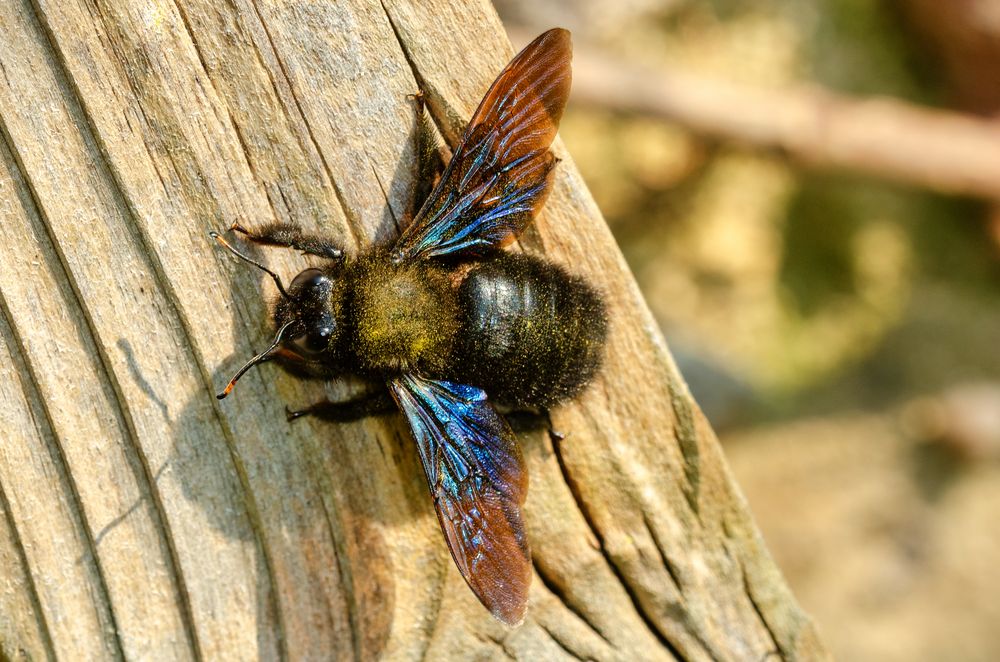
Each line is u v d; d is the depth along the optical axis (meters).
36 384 0.23
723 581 0.24
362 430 0.24
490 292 0.24
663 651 0.24
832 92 0.37
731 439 0.35
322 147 0.23
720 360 0.34
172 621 0.23
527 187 0.24
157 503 0.23
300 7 0.23
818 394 0.35
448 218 0.24
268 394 0.23
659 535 0.24
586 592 0.24
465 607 0.24
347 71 0.24
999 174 0.33
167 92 0.23
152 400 0.23
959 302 0.36
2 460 0.23
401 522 0.24
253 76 0.23
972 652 0.32
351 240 0.24
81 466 0.23
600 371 0.24
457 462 0.24
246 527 0.23
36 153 0.23
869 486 0.34
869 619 0.33
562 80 0.24
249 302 0.23
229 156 0.23
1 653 0.23
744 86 0.34
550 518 0.24
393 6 0.24
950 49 0.37
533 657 0.24
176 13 0.23
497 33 0.24
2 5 0.23
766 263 0.36
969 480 0.34
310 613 0.23
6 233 0.23
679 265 0.36
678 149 0.36
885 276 0.36
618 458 0.24
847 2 0.38
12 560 0.23
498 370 0.24
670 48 0.36
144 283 0.23
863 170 0.33
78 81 0.23
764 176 0.36
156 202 0.23
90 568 0.23
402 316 0.24
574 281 0.24
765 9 0.37
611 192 0.35
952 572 0.33
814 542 0.34
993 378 0.35
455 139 0.24
